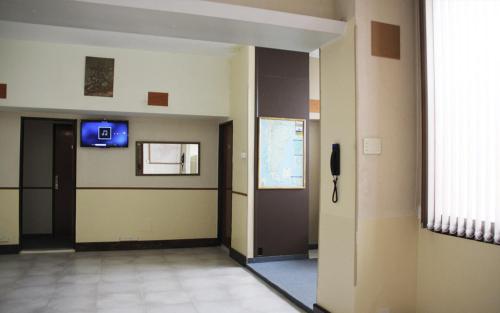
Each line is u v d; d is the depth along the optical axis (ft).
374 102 11.30
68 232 25.99
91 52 20.40
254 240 18.93
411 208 11.68
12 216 20.90
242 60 20.06
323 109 12.59
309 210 21.94
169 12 9.91
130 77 20.92
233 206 20.84
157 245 22.80
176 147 23.29
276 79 19.42
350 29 11.33
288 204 19.52
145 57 21.13
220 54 21.54
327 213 12.32
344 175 11.59
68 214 26.03
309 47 12.95
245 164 19.26
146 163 22.80
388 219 11.41
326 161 12.39
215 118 22.86
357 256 11.05
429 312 11.18
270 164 19.19
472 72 9.47
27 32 18.25
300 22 11.07
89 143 21.80
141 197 22.66
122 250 22.22
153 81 21.24
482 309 9.58
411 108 11.76
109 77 20.61
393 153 11.51
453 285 10.41
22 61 19.53
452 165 10.04
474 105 9.43
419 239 11.62
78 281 16.46
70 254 21.08
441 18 10.43
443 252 10.75
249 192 18.95
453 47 10.04
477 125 9.29
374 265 11.23
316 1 11.79
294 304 13.99
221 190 23.61
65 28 17.69
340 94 11.76
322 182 12.59
